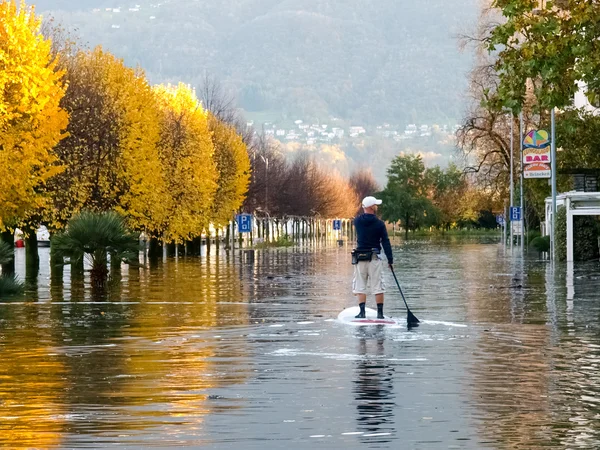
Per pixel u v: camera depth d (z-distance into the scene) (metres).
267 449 23.73
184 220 155.12
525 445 24.02
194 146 160.75
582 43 53.97
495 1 56.31
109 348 42.00
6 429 25.83
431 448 23.77
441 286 82.81
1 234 110.81
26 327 50.59
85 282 89.94
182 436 25.05
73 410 28.31
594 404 29.08
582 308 60.78
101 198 125.69
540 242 167.88
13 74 95.62
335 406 28.84
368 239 51.62
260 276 100.19
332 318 54.66
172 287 82.62
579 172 124.44
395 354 39.59
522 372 34.97
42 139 97.38
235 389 31.67
